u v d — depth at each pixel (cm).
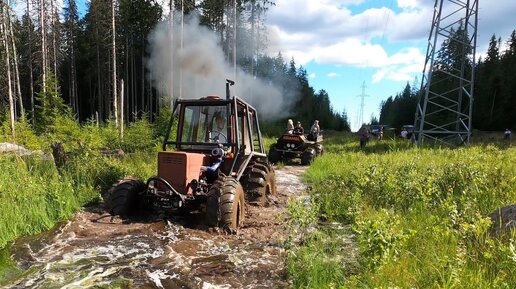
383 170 813
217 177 607
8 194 552
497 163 880
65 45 3934
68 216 557
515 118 4919
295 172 1300
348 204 631
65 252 423
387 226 379
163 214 575
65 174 691
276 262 417
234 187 542
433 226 443
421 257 379
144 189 595
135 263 395
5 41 2297
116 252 425
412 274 342
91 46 4119
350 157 1423
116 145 1625
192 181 558
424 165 940
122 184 579
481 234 380
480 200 564
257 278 375
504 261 323
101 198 649
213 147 620
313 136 1767
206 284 355
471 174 675
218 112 638
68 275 362
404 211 593
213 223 519
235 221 532
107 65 3891
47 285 340
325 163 1359
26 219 508
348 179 824
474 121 5238
